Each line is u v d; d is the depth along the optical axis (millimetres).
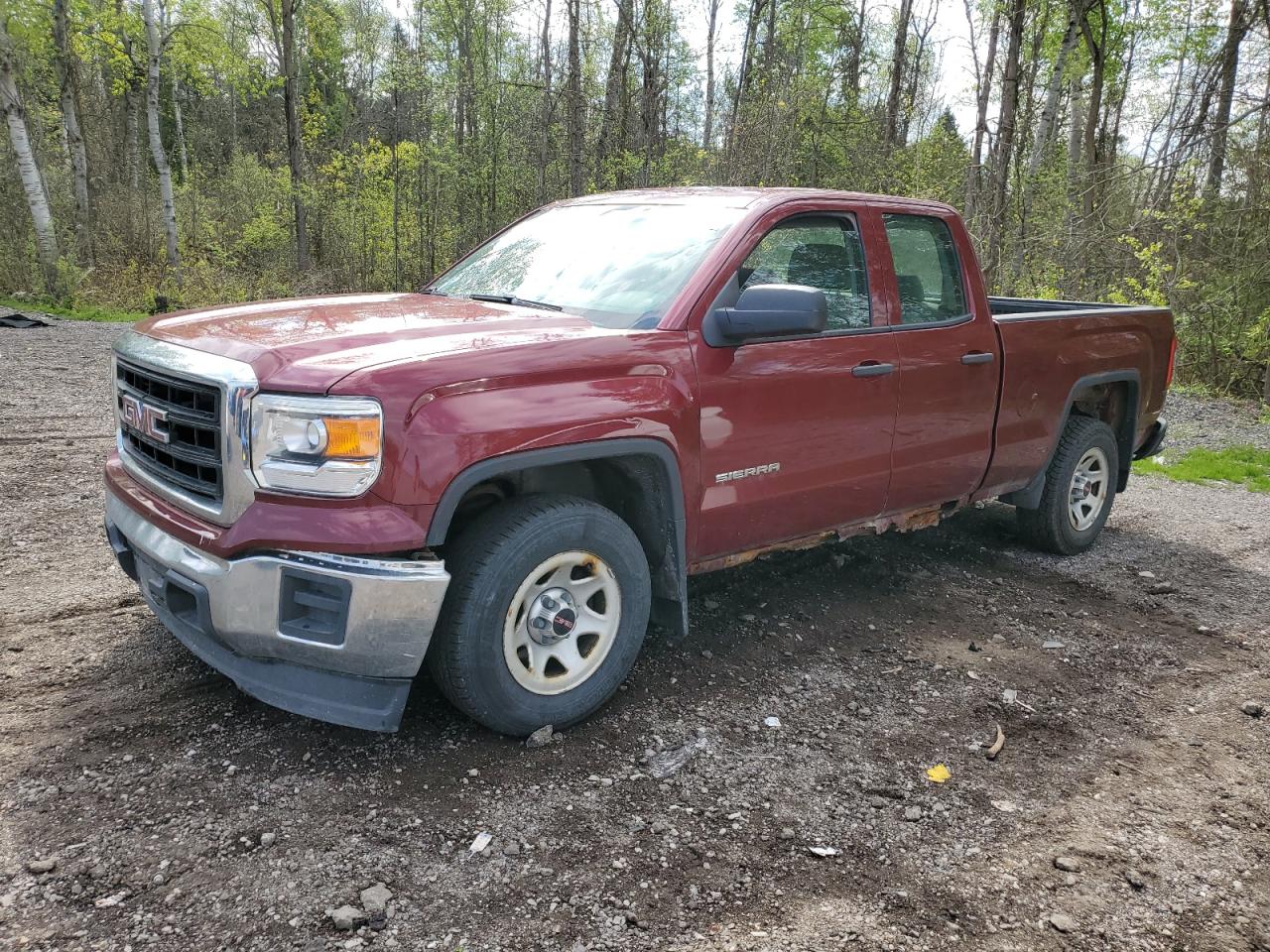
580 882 2557
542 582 3172
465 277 4359
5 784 2820
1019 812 3053
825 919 2479
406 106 27047
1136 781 3299
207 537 2855
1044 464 5336
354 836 2680
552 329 3242
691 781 3080
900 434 4266
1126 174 13891
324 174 27578
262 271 25516
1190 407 12484
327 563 2725
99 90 33688
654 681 3770
